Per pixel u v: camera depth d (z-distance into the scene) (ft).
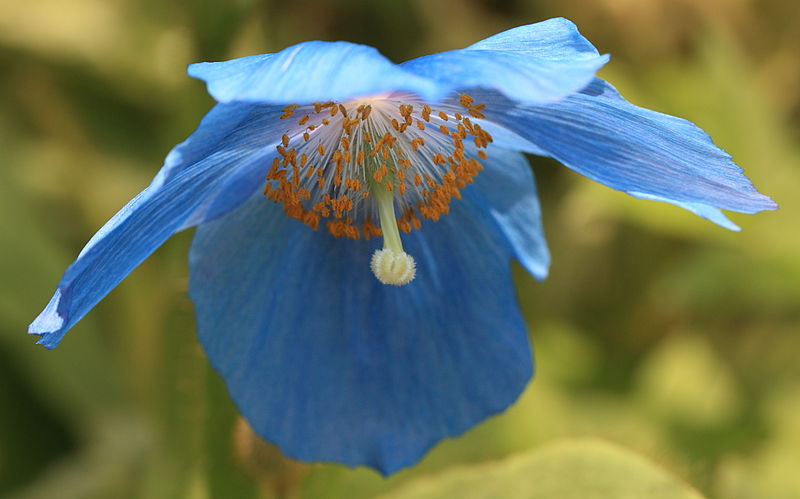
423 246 0.74
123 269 0.65
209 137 0.61
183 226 0.70
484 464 0.81
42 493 1.02
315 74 0.60
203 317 0.71
